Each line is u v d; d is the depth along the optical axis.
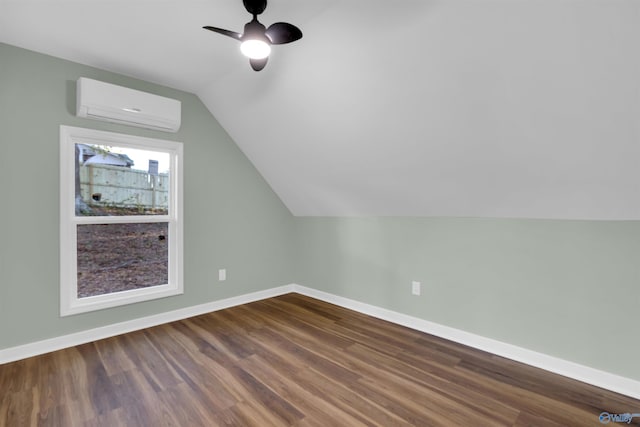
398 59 1.81
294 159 3.12
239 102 2.87
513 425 1.59
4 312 2.19
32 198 2.28
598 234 1.97
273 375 2.04
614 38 1.28
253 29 1.60
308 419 1.63
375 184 2.80
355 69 2.01
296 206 3.84
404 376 2.04
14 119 2.21
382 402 1.77
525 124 1.74
